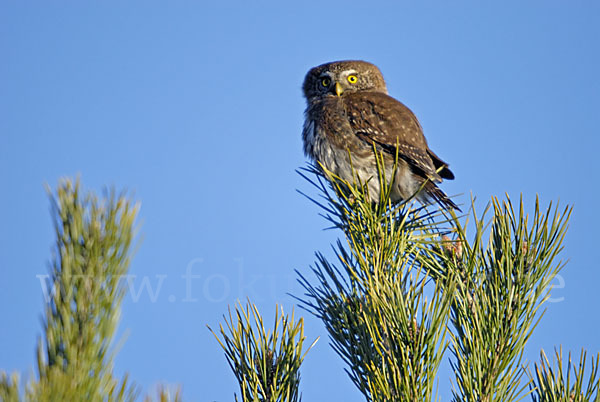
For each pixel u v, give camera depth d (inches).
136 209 133.4
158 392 119.2
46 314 129.8
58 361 126.5
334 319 207.8
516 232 201.0
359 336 199.5
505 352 187.9
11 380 110.3
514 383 184.7
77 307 129.4
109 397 124.6
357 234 229.0
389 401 176.2
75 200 130.8
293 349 185.9
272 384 182.9
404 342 180.4
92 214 130.9
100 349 128.9
